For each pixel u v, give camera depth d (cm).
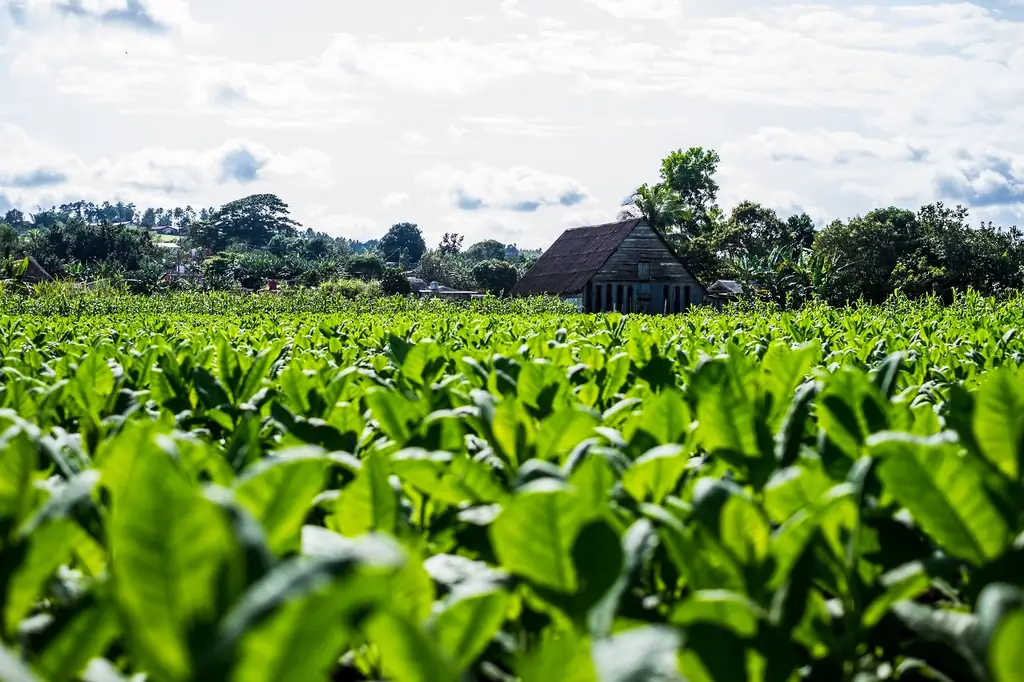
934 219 6869
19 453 179
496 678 174
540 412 333
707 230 9469
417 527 236
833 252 6719
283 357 694
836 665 173
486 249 19100
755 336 927
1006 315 1541
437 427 275
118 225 14338
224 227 19912
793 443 247
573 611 156
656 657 114
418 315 2134
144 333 982
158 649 116
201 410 418
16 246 13162
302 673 102
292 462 156
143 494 114
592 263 5597
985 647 147
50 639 146
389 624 118
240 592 115
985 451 211
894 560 204
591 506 152
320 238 19438
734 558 173
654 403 265
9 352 621
